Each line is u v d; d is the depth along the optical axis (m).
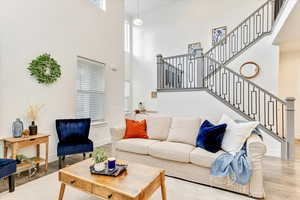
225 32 5.97
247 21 5.38
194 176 2.45
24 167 2.61
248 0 5.62
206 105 4.35
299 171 2.82
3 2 2.73
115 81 5.15
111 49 4.97
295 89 5.05
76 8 3.92
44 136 2.92
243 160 2.12
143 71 7.75
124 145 3.05
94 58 4.40
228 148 2.40
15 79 2.88
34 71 3.09
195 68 5.84
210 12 6.28
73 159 3.53
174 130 3.10
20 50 2.94
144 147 2.85
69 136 3.33
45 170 2.94
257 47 4.43
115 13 5.12
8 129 2.78
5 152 2.63
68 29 3.74
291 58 5.09
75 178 1.72
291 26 3.24
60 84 3.59
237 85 4.62
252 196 2.08
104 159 1.87
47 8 3.34
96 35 4.46
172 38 7.07
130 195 1.39
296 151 3.96
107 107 4.87
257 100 4.37
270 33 4.25
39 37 3.20
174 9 7.02
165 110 4.91
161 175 1.85
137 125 3.34
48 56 3.30
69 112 3.78
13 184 2.25
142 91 7.75
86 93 4.33
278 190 2.24
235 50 5.53
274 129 4.20
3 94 2.74
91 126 4.36
